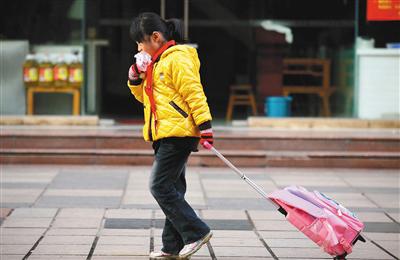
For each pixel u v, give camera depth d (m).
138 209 15.48
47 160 20.84
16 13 24.55
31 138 21.22
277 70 26.09
